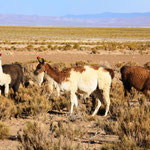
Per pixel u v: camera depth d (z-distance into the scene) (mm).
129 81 21625
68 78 18828
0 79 21797
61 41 119062
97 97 19547
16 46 83688
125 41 129500
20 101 22578
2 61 51062
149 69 21000
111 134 14000
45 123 16781
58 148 10461
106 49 76875
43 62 19109
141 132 12125
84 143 12836
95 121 17625
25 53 65000
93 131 14906
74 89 18922
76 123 16969
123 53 70750
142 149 10883
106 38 155125
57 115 19375
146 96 20844
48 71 19109
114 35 190375
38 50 70438
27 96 22469
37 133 11766
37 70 19219
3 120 17531
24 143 11086
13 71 23203
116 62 53062
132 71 21359
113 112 18547
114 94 23594
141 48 81500
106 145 11133
